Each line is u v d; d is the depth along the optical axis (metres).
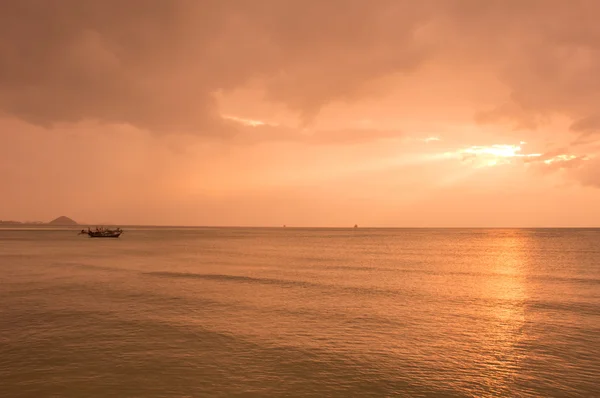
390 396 15.33
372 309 29.02
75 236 177.38
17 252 79.88
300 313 27.61
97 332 22.64
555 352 20.09
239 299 32.12
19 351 19.48
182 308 28.70
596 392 15.72
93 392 15.35
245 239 167.88
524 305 30.83
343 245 122.31
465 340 21.97
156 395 15.18
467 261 67.81
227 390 15.61
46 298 31.83
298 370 17.56
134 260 64.69
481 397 15.32
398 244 131.25
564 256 79.31
